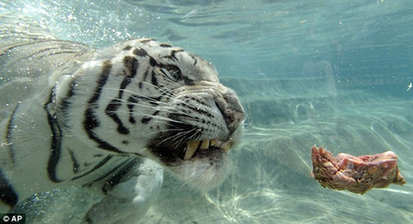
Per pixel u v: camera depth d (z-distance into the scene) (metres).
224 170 0.41
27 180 0.43
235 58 7.59
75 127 0.40
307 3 2.82
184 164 0.40
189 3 2.31
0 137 0.40
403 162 1.16
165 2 2.18
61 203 0.62
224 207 0.70
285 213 0.69
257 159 0.98
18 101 0.43
